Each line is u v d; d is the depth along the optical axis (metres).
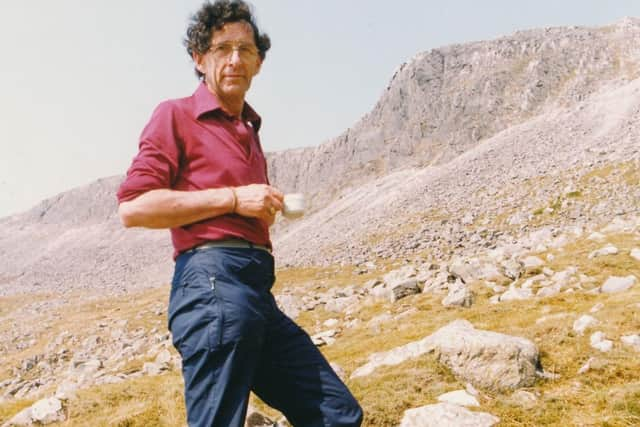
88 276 184.00
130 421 7.91
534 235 33.88
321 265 75.12
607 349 8.25
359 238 93.25
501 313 13.02
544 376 7.50
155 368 15.89
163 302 77.88
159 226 2.65
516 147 117.88
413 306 17.75
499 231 64.81
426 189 112.06
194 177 2.80
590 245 19.61
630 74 165.75
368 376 8.02
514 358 7.45
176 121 2.79
